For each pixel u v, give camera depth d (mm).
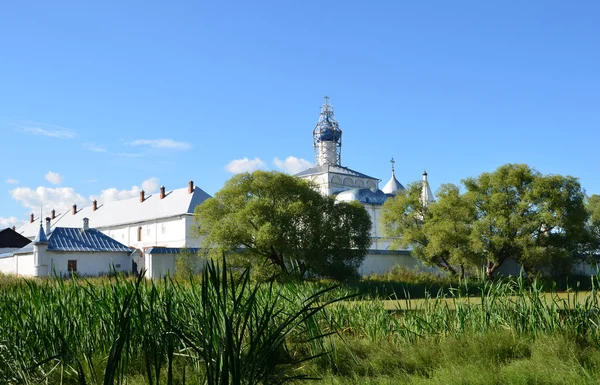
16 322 9078
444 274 49219
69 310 9453
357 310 12500
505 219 42125
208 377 5320
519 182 42875
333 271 37281
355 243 39344
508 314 10781
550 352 8578
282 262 35969
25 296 10523
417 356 9039
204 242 36531
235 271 36000
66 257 51469
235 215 35781
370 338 10734
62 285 10359
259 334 5762
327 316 11688
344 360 9039
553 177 42562
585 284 36250
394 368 8547
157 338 8062
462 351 9062
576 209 42875
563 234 42938
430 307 12062
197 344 7832
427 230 45969
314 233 36125
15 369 8336
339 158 91562
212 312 5625
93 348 9141
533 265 42406
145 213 79125
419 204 49469
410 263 53500
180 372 8008
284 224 35406
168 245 74125
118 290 9469
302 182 38406
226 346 5312
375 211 75438
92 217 89438
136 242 78938
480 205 44438
